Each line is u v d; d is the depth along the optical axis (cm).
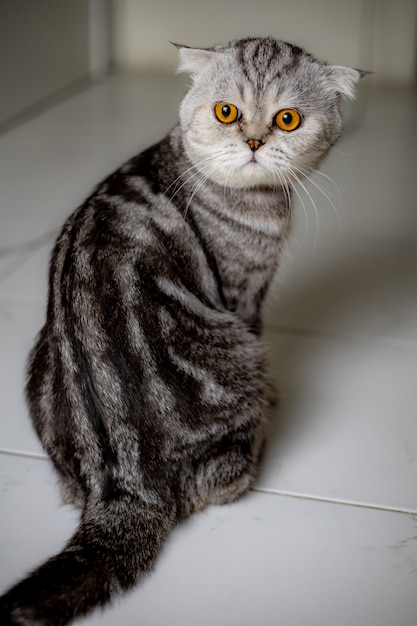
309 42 493
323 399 222
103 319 169
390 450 203
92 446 170
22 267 281
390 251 299
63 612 147
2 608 143
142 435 169
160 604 158
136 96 480
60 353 174
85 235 177
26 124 429
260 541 175
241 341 186
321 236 308
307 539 175
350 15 482
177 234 183
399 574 167
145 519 166
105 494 168
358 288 276
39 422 181
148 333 170
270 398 215
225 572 166
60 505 183
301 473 195
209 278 190
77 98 475
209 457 178
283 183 193
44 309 257
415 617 157
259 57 188
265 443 204
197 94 190
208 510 183
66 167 369
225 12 497
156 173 192
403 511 183
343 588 163
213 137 185
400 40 490
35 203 331
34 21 479
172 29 509
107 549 159
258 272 200
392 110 465
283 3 486
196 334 178
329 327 256
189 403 173
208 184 192
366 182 363
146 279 174
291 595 161
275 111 183
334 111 195
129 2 505
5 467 194
